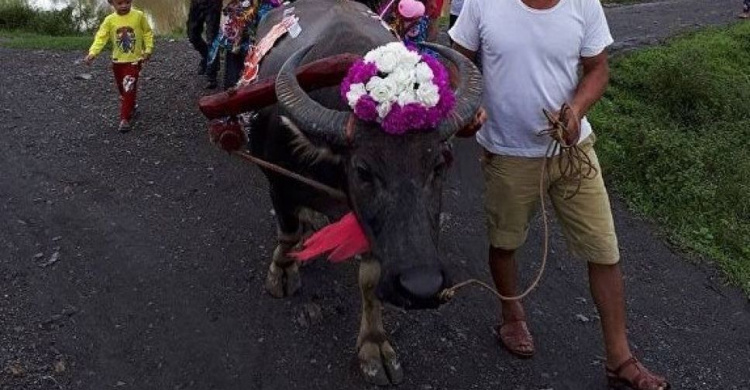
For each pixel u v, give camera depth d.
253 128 3.68
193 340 3.82
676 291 4.77
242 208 5.00
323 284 4.25
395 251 2.68
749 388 3.96
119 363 3.66
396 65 2.70
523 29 3.18
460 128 2.88
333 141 2.82
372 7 5.01
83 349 3.73
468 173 5.77
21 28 10.68
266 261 4.46
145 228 4.73
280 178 3.60
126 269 4.34
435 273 2.64
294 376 3.62
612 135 6.58
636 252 5.15
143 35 6.10
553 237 5.08
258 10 5.61
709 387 3.94
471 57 3.40
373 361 3.59
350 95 2.73
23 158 5.50
